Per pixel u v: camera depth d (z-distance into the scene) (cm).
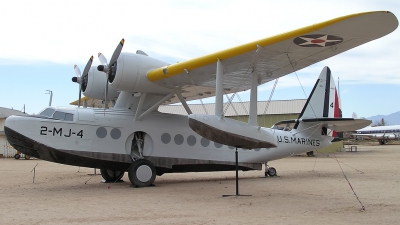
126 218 733
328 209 838
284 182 1391
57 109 1213
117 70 1157
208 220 716
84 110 1243
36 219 720
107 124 1241
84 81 1473
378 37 874
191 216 756
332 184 1308
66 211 806
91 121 1220
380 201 943
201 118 972
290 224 680
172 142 1330
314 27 834
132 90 1212
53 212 794
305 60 1057
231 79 1248
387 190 1142
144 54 1260
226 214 779
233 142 1026
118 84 1173
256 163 1503
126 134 1262
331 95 1767
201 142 1382
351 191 1130
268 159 1523
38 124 1158
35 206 870
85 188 1239
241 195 1050
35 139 1145
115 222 696
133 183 1232
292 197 1022
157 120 1325
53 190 1185
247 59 1042
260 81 1269
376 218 736
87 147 1205
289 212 802
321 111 1720
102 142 1227
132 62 1168
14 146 1169
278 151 1530
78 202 934
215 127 983
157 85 1221
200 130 991
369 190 1144
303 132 1602
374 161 2575
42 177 1647
